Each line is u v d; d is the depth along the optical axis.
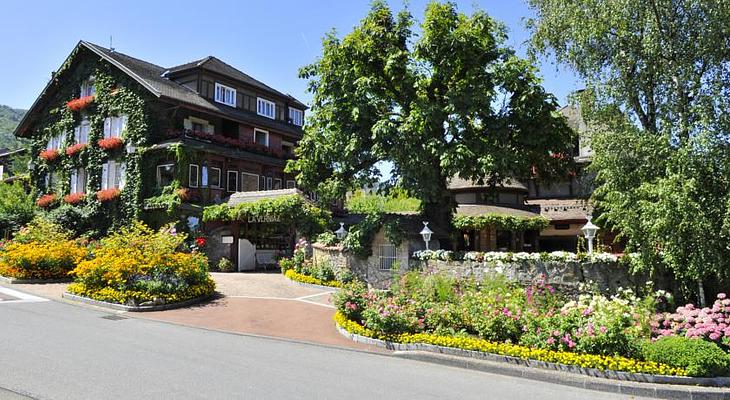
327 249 19.69
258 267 25.80
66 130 31.83
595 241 20.84
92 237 27.50
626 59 12.98
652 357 8.15
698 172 10.52
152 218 26.58
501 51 17.42
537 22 15.55
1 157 46.22
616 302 9.66
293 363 8.55
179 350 9.03
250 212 23.77
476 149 16.09
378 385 7.46
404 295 11.90
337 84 17.97
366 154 18.42
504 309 9.78
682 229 10.30
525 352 8.75
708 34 11.85
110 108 28.98
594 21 13.29
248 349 9.45
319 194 19.39
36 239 20.61
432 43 16.52
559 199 27.56
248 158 29.48
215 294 16.08
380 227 17.94
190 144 26.17
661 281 12.39
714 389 7.43
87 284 14.60
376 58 17.66
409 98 17.91
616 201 11.94
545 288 12.59
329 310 14.05
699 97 11.55
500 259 14.51
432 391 7.29
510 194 27.67
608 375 8.02
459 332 10.11
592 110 13.77
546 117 16.86
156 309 13.44
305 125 19.92
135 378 7.14
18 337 9.39
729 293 11.52
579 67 14.20
